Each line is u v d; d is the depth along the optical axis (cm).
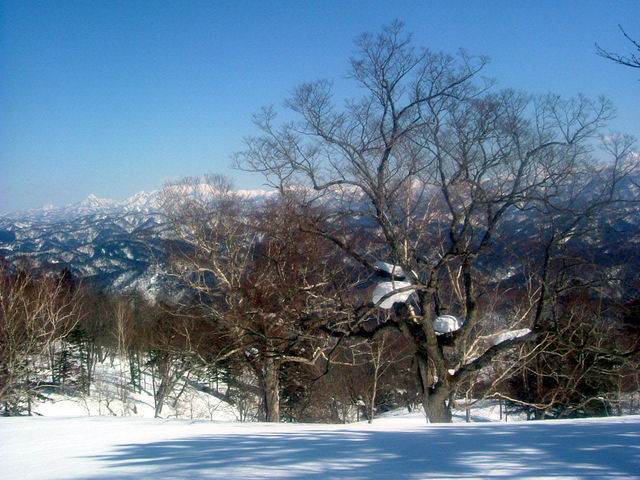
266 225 1712
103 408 2848
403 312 1223
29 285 2117
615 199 1046
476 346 1455
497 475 353
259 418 2303
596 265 1102
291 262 1563
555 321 1228
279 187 1273
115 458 476
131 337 3275
